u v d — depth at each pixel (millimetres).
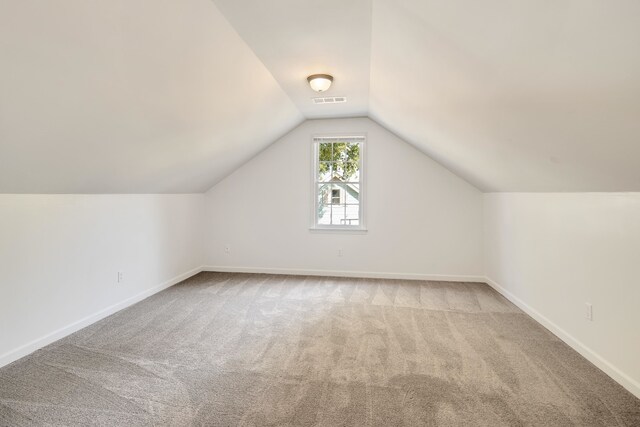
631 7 899
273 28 2213
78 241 3090
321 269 5125
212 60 2373
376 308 3635
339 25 2168
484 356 2545
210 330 3033
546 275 3092
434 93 2422
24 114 1816
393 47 2176
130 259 3779
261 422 1798
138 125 2539
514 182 3359
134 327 3105
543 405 1945
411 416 1850
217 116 3189
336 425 1774
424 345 2736
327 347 2695
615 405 1943
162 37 1890
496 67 1622
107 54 1771
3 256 2441
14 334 2502
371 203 4980
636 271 2027
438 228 4848
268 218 5227
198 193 5242
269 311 3533
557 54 1273
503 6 1191
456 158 3852
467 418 1833
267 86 3268
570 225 2715
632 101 1282
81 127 2188
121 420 1805
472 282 4742
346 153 5137
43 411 1874
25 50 1492
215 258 5371
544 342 2791
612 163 1831
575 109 1550
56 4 1389
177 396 2025
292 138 5129
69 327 2965
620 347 2162
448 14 1437
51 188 2734
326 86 3170
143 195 4012
